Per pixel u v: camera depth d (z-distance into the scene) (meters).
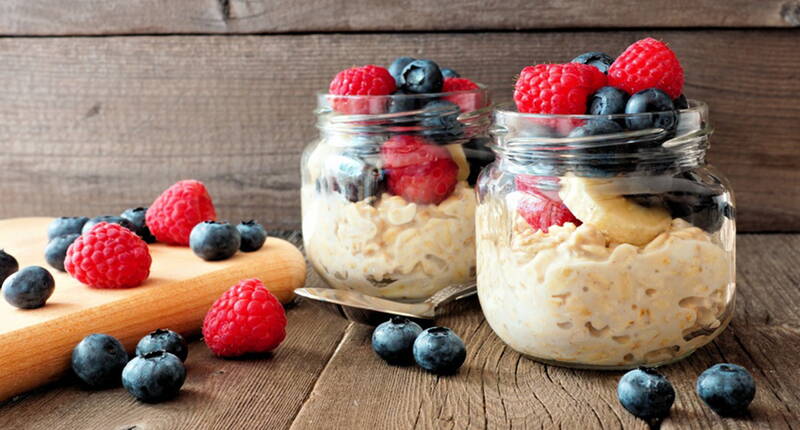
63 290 0.51
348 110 0.52
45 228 0.64
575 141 0.44
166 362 0.45
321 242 0.54
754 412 0.43
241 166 0.69
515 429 0.43
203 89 0.68
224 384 0.47
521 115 0.45
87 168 0.70
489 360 0.48
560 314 0.45
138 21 0.68
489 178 0.49
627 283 0.45
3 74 0.69
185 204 0.58
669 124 0.44
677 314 0.45
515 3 0.65
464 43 0.65
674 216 0.46
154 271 0.54
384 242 0.53
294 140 0.68
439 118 0.52
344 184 0.53
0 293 0.52
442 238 0.53
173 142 0.69
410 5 0.65
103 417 0.44
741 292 0.56
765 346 0.49
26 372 0.46
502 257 0.47
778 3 0.63
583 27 0.64
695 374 0.46
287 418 0.44
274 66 0.67
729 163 0.66
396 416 0.44
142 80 0.69
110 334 0.49
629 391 0.43
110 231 0.51
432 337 0.47
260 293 0.49
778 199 0.66
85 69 0.69
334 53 0.67
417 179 0.52
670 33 0.64
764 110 0.65
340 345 0.50
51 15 0.68
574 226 0.46
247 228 0.57
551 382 0.46
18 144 0.70
